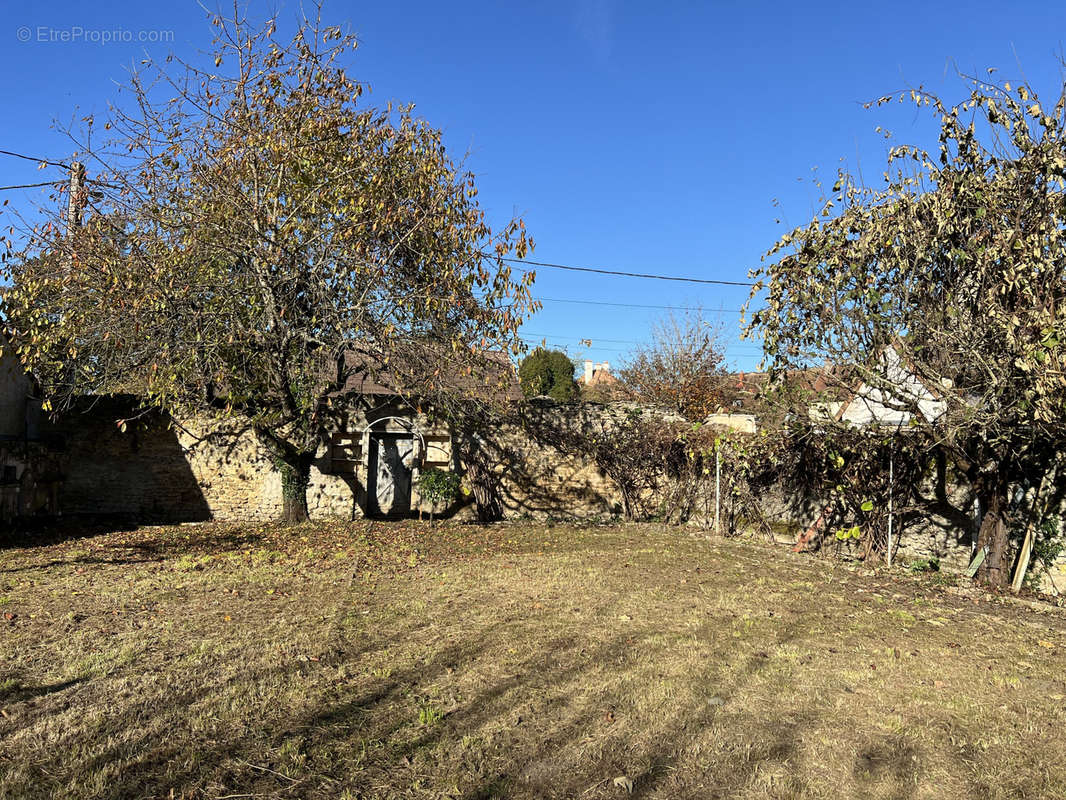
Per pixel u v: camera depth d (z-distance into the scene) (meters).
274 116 10.62
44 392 12.56
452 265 11.00
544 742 3.83
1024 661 5.42
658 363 28.05
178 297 10.49
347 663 5.04
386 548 10.97
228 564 9.24
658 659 5.24
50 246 10.71
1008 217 7.72
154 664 4.96
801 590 8.12
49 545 10.59
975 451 8.76
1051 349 6.62
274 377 12.14
